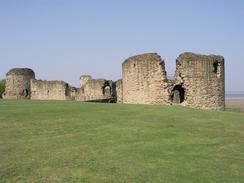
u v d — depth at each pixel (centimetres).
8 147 2231
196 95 4134
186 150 2283
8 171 1844
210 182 1834
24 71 7106
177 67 4175
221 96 4284
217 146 2398
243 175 1934
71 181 1761
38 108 3516
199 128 2814
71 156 2086
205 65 4150
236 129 2848
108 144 2330
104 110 3409
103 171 1886
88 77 6875
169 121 2989
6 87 7206
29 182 1734
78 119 2980
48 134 2541
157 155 2161
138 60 4338
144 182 1783
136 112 3328
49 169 1888
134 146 2305
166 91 4156
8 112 3262
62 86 6500
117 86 5541
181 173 1916
